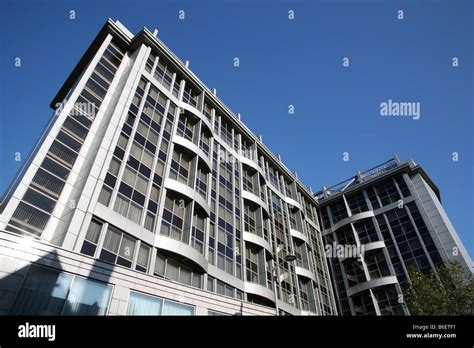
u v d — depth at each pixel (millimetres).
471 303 22734
